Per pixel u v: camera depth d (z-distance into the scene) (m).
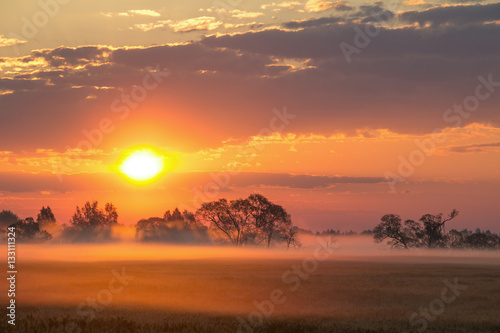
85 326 27.58
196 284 51.16
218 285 50.41
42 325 27.47
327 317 32.44
